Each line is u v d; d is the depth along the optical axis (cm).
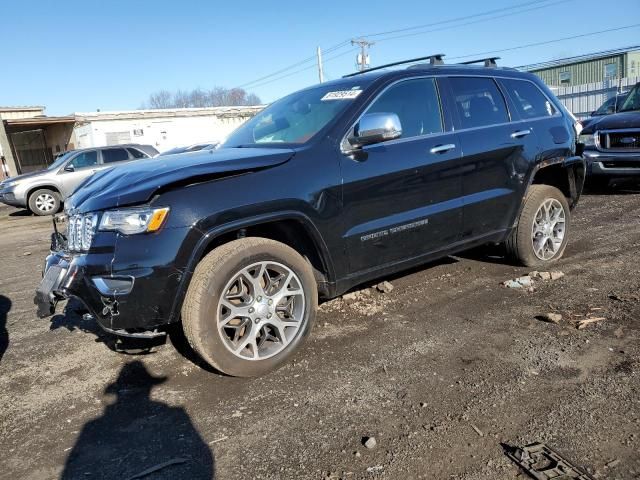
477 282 480
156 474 247
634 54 3359
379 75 407
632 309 395
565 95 2797
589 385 296
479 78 466
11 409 316
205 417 292
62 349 399
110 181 335
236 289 328
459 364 331
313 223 342
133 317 298
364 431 269
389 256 391
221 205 307
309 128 380
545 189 502
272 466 247
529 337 361
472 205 436
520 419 269
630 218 707
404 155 387
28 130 3247
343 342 373
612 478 223
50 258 352
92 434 284
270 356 333
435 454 247
